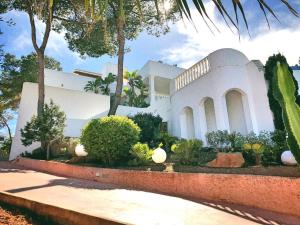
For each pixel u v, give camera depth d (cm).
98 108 1873
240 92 1262
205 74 1387
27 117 1617
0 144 2497
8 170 995
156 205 503
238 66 1273
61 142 1392
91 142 992
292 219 446
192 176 646
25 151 1492
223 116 1228
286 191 488
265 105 1130
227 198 568
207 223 400
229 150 1024
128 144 1006
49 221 393
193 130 1568
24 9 1577
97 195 578
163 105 1862
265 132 1073
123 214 412
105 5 201
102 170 870
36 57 2117
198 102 1423
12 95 2320
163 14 254
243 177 559
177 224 382
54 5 1499
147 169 858
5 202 468
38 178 819
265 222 426
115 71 3086
